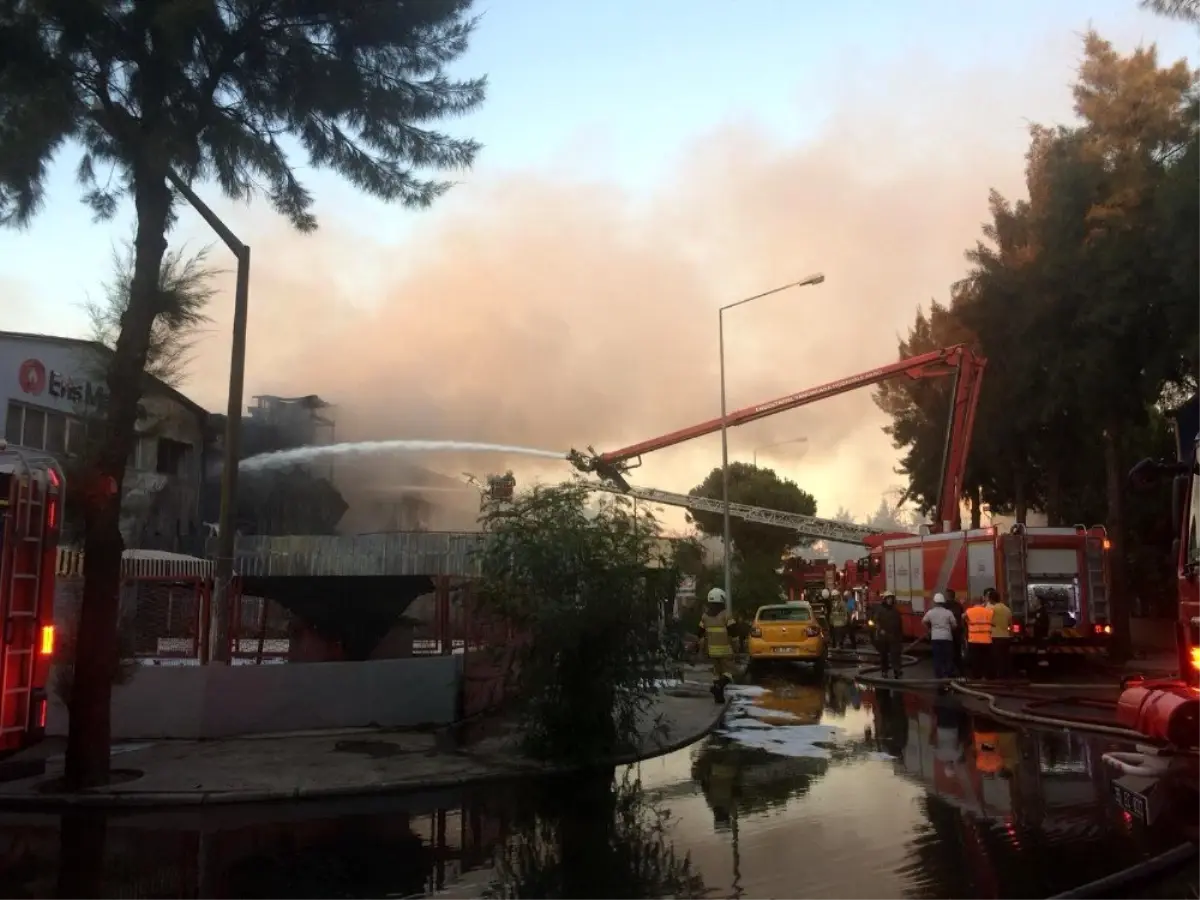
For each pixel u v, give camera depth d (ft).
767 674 75.56
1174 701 27.68
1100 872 21.08
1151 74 71.56
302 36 34.58
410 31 34.73
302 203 37.35
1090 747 37.86
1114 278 67.31
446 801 30.12
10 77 29.25
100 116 31.83
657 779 33.22
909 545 90.07
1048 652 70.74
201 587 47.01
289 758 35.65
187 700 39.93
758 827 25.89
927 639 85.20
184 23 29.66
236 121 34.35
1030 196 96.53
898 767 34.22
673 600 40.09
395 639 58.70
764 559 131.75
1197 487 29.30
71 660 40.42
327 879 21.79
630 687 37.45
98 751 31.50
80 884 21.53
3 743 26.32
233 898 20.48
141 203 33.45
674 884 20.90
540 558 36.50
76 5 28.94
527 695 36.24
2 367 77.25
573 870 22.22
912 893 19.97
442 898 20.34
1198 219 53.67
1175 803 27.25
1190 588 28.89
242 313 42.63
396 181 37.63
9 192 31.22
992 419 97.86
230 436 42.96
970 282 93.04
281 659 55.36
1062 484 106.93
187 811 28.94
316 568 52.19
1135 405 74.69
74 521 33.91
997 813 26.81
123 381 32.94
